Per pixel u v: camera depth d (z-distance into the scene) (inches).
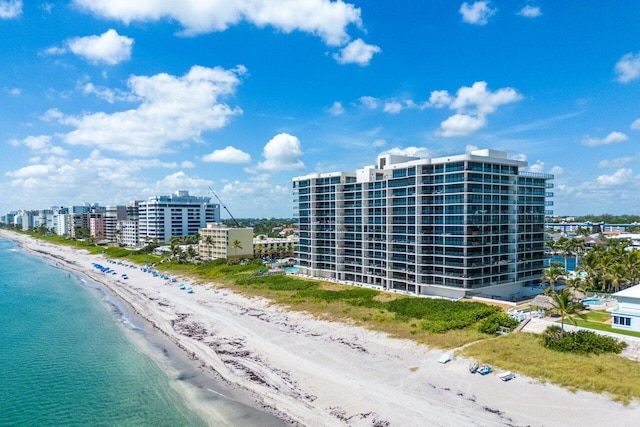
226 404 2091.5
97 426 1915.6
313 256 5310.0
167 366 2618.1
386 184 4375.0
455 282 3801.7
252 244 7440.9
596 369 2094.0
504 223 3991.1
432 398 1999.3
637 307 2541.8
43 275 6948.8
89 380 2422.5
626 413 1763.0
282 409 2009.1
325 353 2669.8
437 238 3914.9
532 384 2052.2
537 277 4402.1
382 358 2534.5
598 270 3735.2
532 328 2746.1
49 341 3159.5
